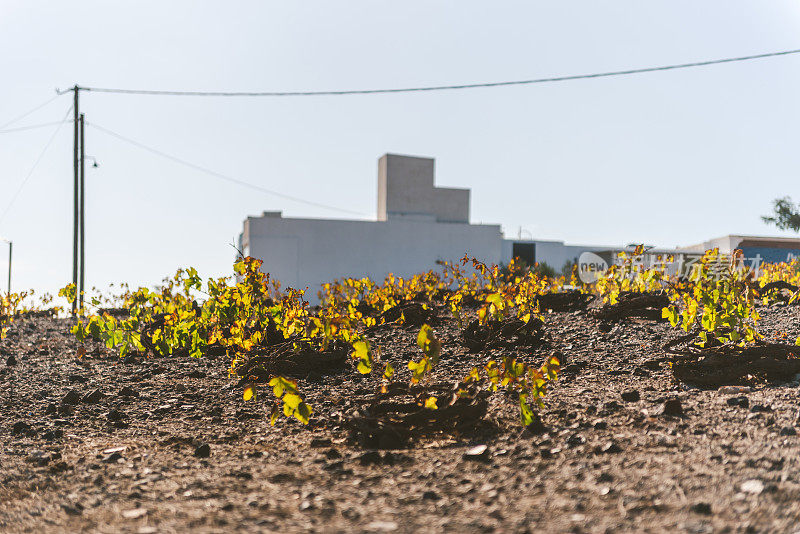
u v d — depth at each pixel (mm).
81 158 22109
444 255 52344
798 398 4434
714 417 4039
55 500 3174
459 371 6219
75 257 22062
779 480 2797
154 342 8750
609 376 5602
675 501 2627
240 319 7664
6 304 14188
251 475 3412
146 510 2900
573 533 2354
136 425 4941
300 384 6105
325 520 2623
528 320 8055
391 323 9539
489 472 3219
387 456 3531
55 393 6395
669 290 10141
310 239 49500
